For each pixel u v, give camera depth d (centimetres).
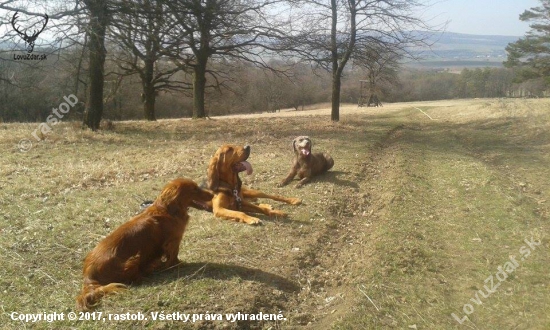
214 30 2117
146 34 1864
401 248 634
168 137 1591
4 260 541
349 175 1027
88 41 1493
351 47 2092
